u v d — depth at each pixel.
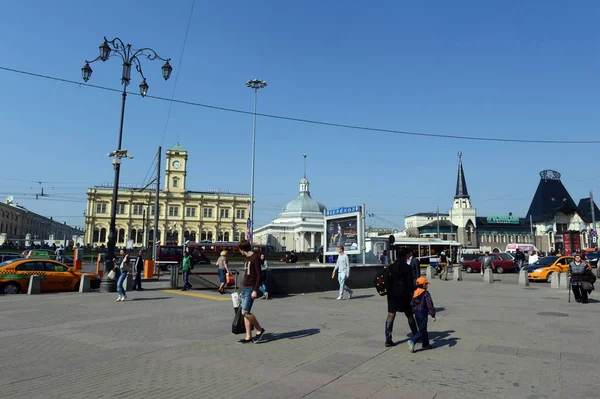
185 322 11.70
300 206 133.75
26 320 12.02
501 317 12.46
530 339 9.40
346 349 8.55
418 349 8.51
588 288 15.73
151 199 122.94
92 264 49.09
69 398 5.77
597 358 7.78
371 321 11.89
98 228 119.81
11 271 19.64
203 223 125.19
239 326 9.17
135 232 121.81
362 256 30.64
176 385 6.32
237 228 127.19
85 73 20.05
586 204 115.94
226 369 7.15
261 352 8.31
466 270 42.66
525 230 110.75
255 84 47.31
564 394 5.90
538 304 15.55
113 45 21.09
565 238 74.25
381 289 8.96
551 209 118.38
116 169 21.66
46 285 20.27
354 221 31.75
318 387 6.21
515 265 39.78
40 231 165.50
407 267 8.83
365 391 6.04
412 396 5.84
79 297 18.00
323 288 20.69
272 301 16.78
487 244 108.00
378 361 7.63
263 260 18.95
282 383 6.40
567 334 9.94
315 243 124.12
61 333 10.15
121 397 5.82
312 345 8.91
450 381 6.49
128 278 20.95
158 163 33.62
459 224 110.62
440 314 13.06
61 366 7.32
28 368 7.19
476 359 7.74
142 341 9.27
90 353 8.23
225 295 18.95
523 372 6.93
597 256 44.03
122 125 21.80
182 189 124.81
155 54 22.39
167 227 122.56
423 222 135.75
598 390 6.06
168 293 19.84
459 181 118.12
